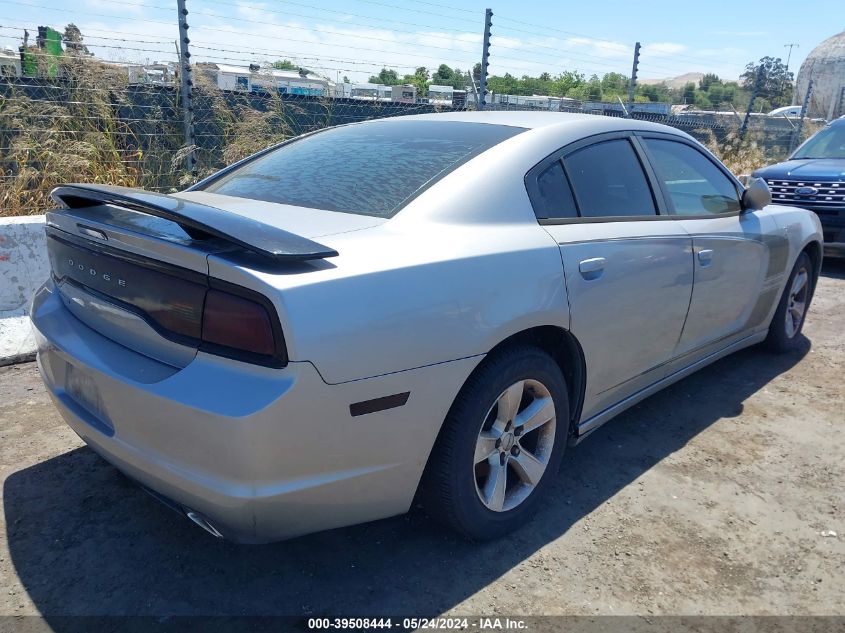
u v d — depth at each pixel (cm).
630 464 324
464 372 223
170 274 200
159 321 204
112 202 213
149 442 203
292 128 775
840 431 365
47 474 301
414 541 260
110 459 225
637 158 326
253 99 753
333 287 193
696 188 363
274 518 196
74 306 245
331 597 229
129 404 203
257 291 183
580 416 294
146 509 277
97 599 226
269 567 244
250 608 223
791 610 229
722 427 367
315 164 292
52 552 249
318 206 254
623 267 287
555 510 284
